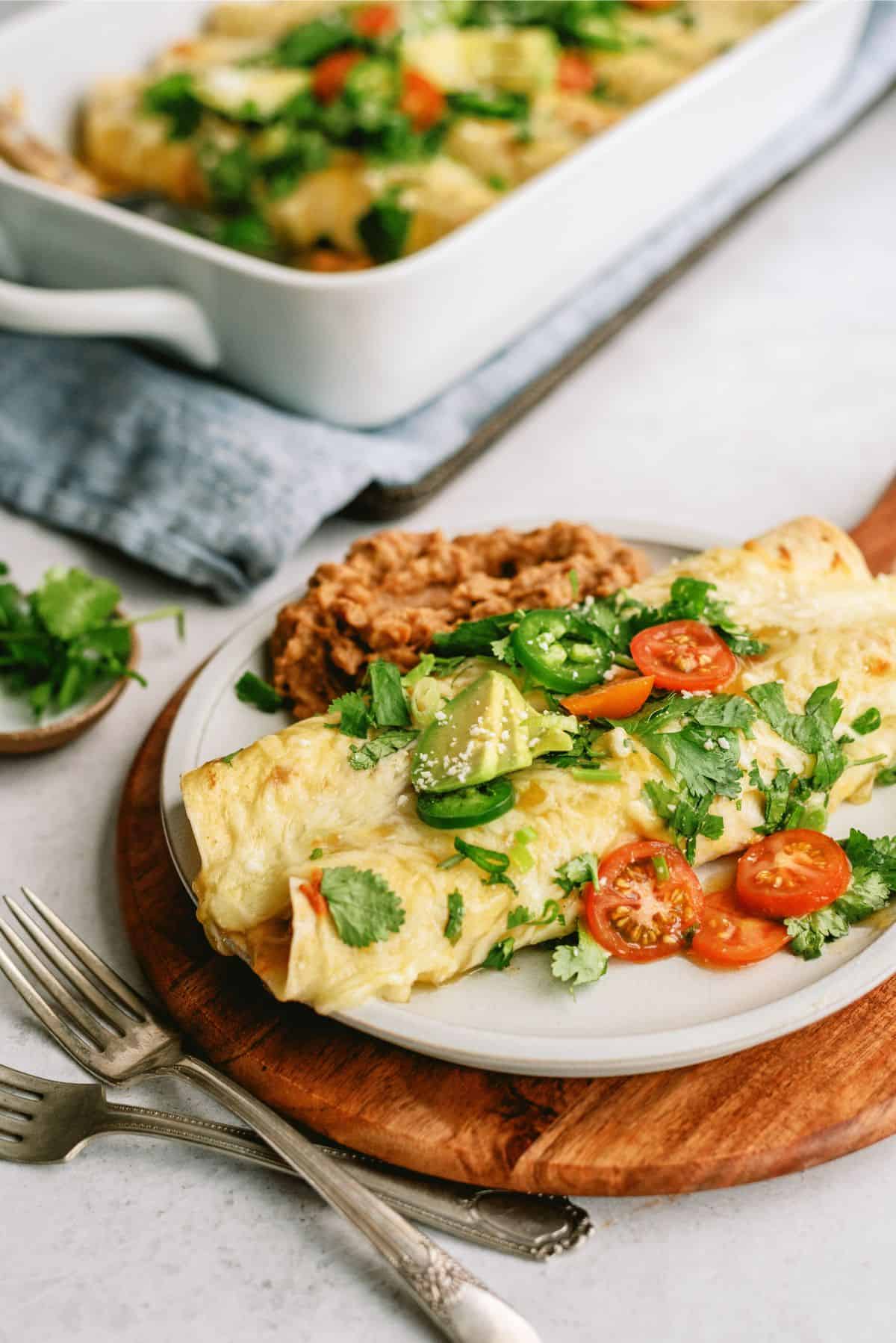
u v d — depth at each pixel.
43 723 0.52
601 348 0.72
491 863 0.43
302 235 0.67
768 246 0.79
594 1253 0.41
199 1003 0.44
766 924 0.44
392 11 0.74
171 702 0.53
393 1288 0.41
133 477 0.61
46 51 0.72
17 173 0.67
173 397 0.62
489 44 0.73
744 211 0.75
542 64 0.72
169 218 0.69
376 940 0.41
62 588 0.53
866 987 0.43
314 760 0.45
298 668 0.51
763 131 0.76
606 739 0.45
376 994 0.42
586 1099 0.42
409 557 0.53
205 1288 0.41
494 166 0.69
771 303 0.74
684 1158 0.41
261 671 0.52
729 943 0.44
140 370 0.63
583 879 0.43
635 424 0.67
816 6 0.73
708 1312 0.40
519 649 0.46
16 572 0.59
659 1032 0.42
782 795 0.45
